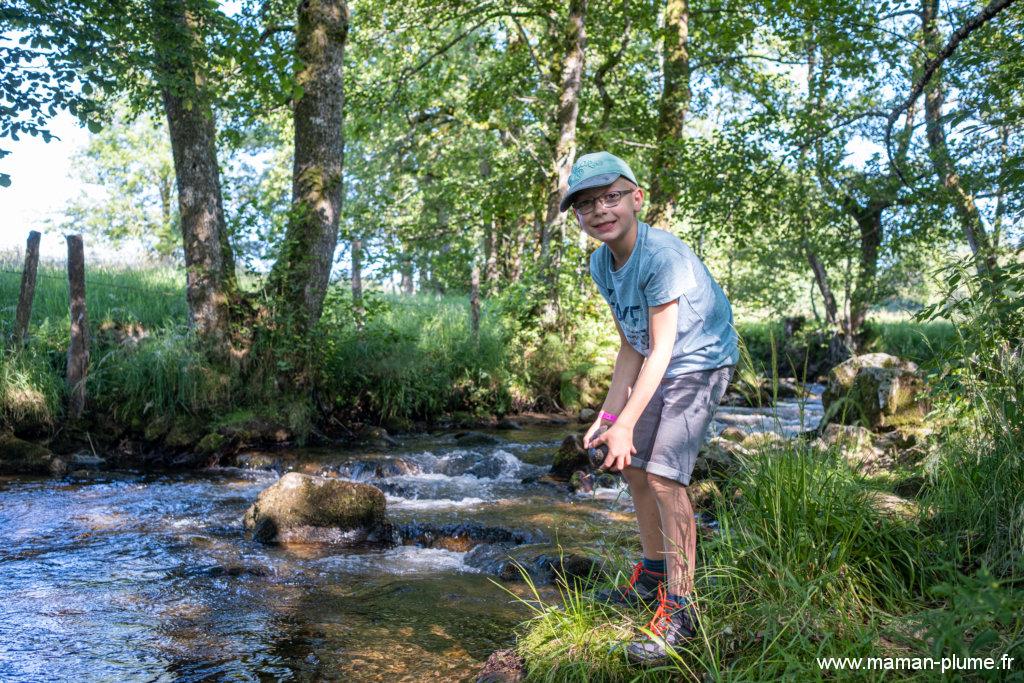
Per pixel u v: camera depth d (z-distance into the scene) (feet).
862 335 72.08
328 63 37.50
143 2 31.71
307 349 37.47
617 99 58.70
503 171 57.41
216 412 33.91
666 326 8.78
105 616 14.23
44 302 38.42
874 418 25.90
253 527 20.33
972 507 10.91
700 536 11.33
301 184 37.81
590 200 8.97
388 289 64.75
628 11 51.57
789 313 80.12
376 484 26.27
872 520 10.80
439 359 45.93
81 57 29.45
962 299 13.60
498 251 74.38
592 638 9.53
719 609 9.40
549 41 53.83
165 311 40.65
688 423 9.00
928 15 34.73
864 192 34.04
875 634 8.41
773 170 36.01
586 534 19.07
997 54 21.26
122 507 23.67
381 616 14.08
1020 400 11.63
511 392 46.47
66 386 32.30
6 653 12.45
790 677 7.75
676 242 9.07
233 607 14.73
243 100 38.73
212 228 35.63
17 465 28.89
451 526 19.95
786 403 50.26
